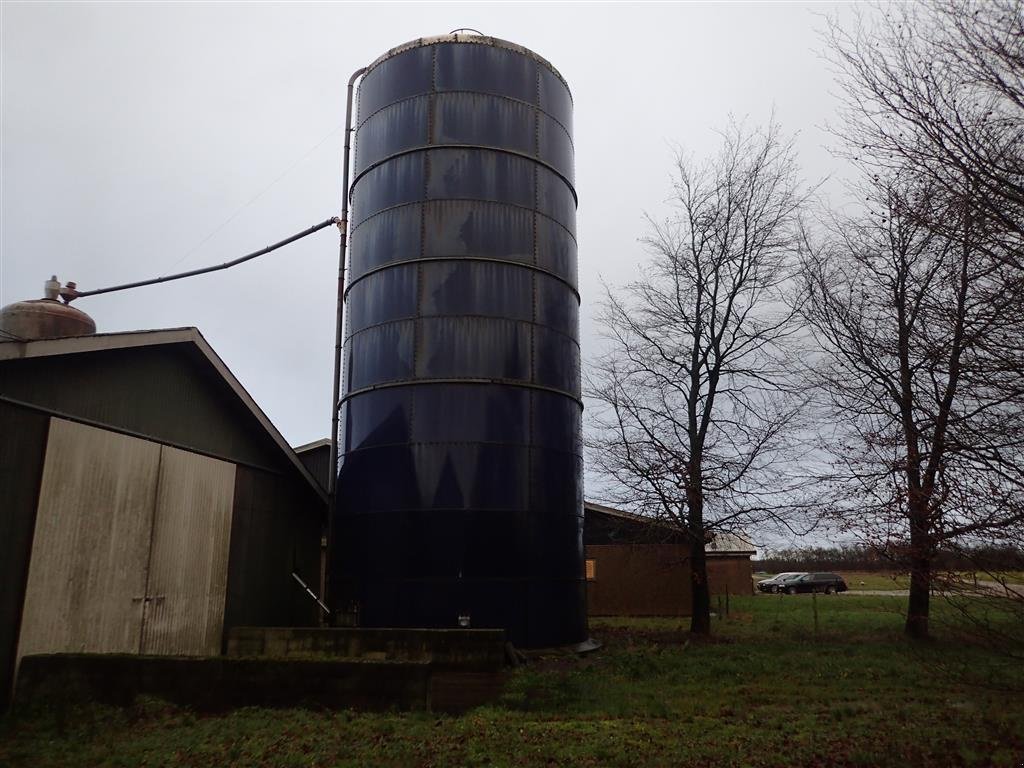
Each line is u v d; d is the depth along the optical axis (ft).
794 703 40.32
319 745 30.78
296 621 63.41
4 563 36.27
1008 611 25.29
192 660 37.37
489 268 58.39
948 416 27.76
